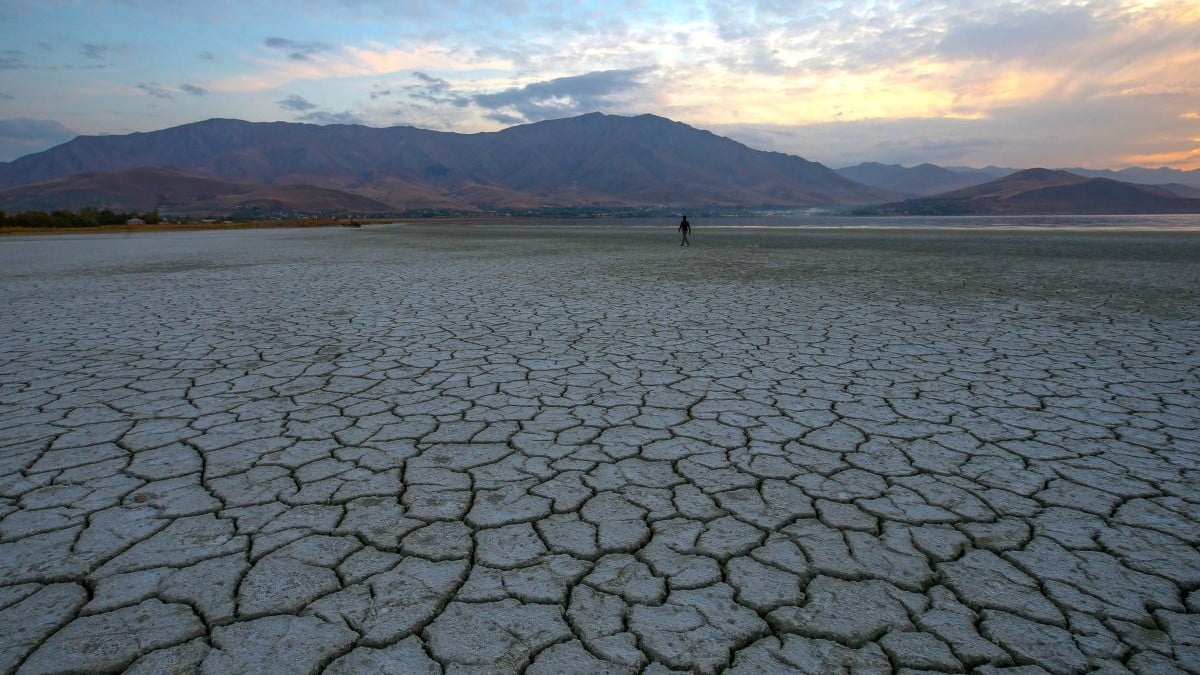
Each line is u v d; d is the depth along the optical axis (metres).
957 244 21.66
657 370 4.78
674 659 1.70
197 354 5.36
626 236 31.05
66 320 7.12
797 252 18.39
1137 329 6.33
